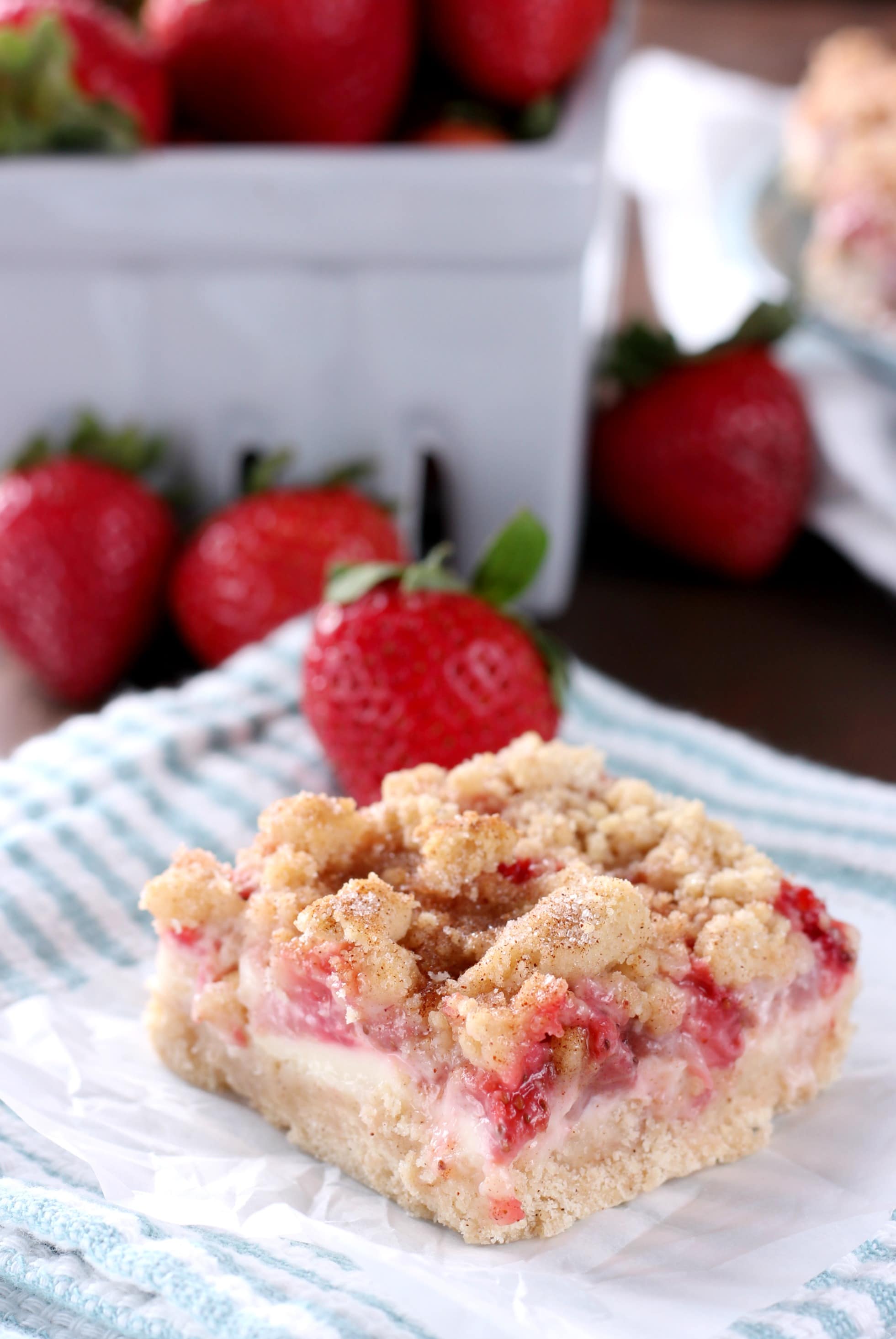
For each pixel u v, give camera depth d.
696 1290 0.44
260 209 0.55
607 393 0.63
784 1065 0.46
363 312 0.56
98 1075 0.47
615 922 0.45
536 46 0.57
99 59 0.56
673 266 0.67
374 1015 0.44
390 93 0.58
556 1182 0.44
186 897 0.46
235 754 0.53
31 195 0.55
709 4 0.91
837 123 0.66
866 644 0.58
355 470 0.57
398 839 0.47
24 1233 0.44
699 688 0.57
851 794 0.52
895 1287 0.44
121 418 0.57
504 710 0.51
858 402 0.60
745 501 0.59
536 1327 0.43
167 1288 0.43
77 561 0.56
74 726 0.53
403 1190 0.45
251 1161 0.45
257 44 0.56
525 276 0.56
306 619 0.55
